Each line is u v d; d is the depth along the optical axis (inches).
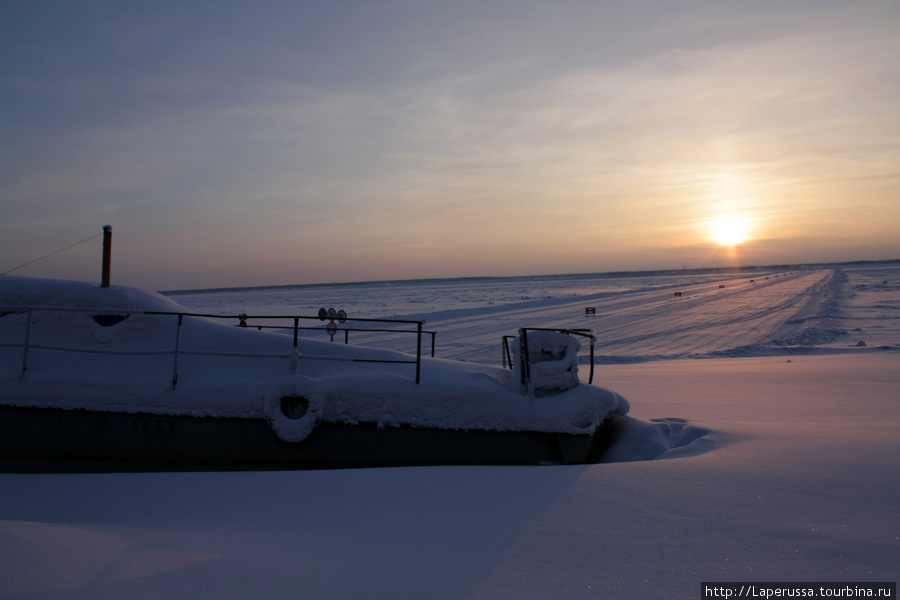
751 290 2348.7
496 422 211.9
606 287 3998.5
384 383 213.9
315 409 205.5
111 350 218.1
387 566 117.5
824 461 191.5
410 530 138.0
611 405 232.2
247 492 169.8
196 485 177.0
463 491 166.6
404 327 1222.9
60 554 116.6
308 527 140.8
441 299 2928.2
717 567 117.2
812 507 149.3
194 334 228.7
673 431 266.4
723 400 369.4
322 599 102.8
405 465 210.1
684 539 130.7
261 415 207.2
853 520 140.1
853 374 482.0
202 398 207.2
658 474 179.5
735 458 197.2
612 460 239.1
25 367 209.8
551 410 213.5
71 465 205.9
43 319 224.5
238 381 213.2
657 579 112.3
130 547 123.6
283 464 207.0
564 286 4734.3
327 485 174.2
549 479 176.6
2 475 190.7
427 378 220.5
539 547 127.2
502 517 145.9
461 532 136.4
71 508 160.7
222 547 126.0
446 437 211.5
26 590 100.9
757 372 521.0
